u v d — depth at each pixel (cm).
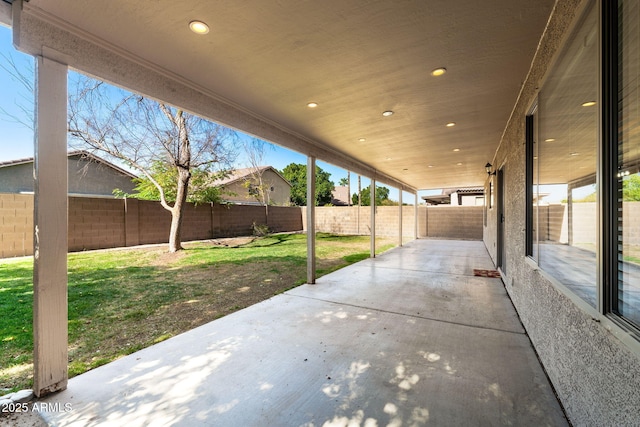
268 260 767
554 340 204
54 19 196
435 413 180
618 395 120
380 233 1577
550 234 218
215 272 620
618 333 119
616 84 123
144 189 1136
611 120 126
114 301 420
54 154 200
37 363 196
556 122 205
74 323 338
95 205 909
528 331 289
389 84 298
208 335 299
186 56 245
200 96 310
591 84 144
